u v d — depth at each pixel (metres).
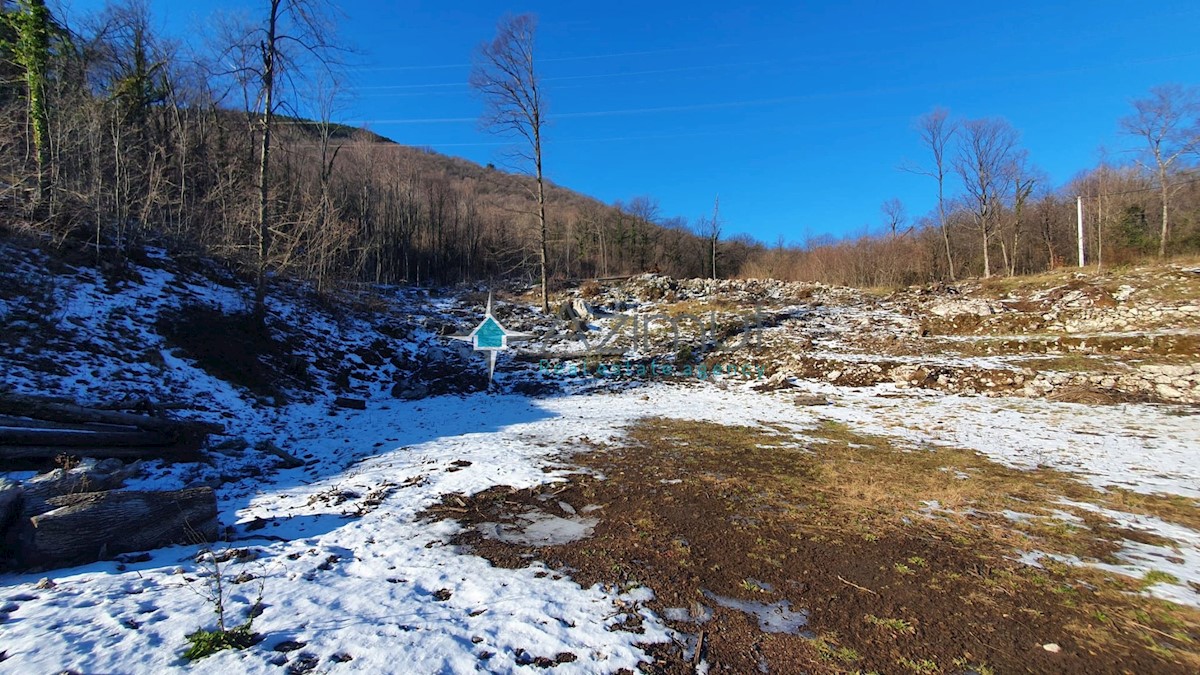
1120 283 16.58
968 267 37.81
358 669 2.55
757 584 3.68
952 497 5.53
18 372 6.81
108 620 2.89
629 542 4.40
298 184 22.73
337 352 13.55
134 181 15.30
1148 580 3.76
